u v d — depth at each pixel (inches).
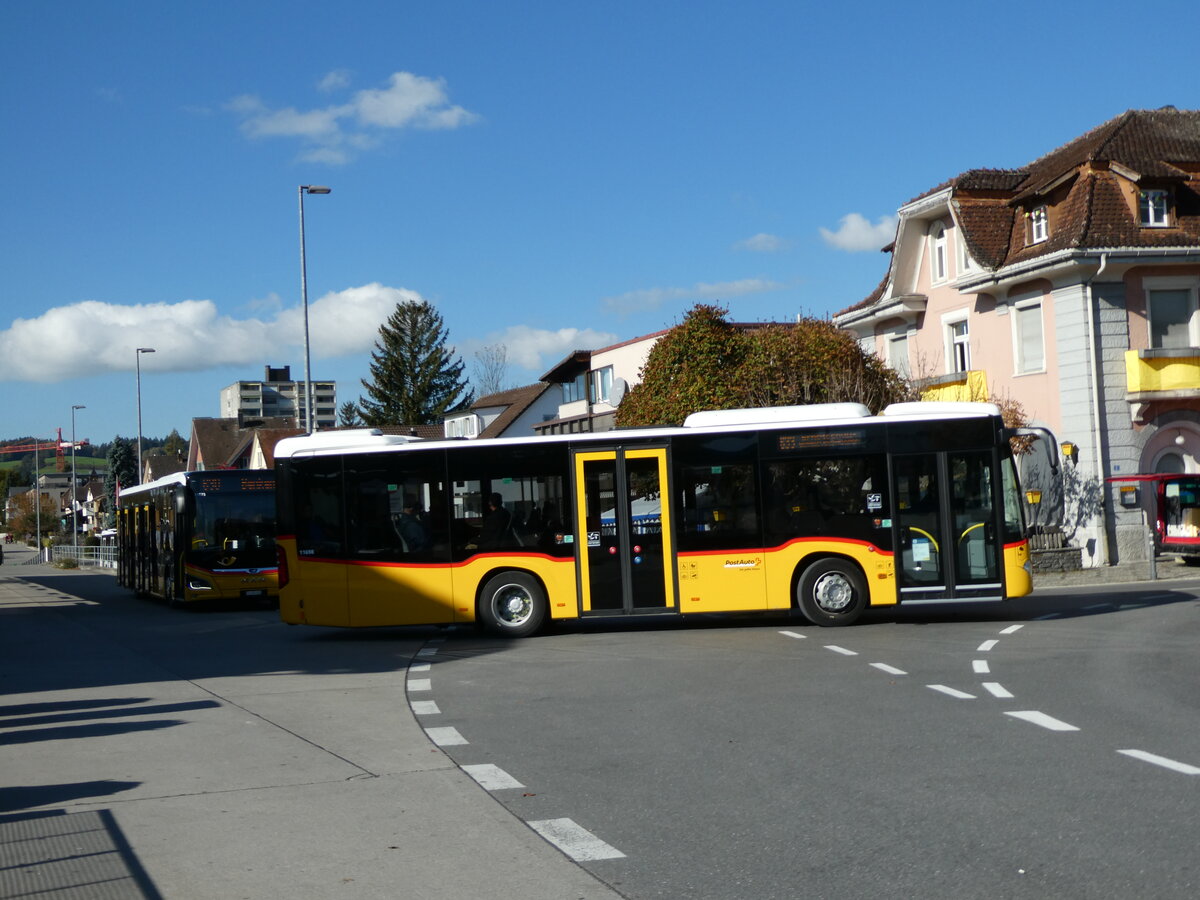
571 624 804.6
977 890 216.8
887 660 556.1
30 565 3563.0
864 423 716.0
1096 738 356.2
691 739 376.5
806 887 222.5
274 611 1128.2
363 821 284.2
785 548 710.5
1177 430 1301.7
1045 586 1114.7
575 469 722.2
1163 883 217.0
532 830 271.1
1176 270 1298.0
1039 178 1414.9
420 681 538.9
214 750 381.7
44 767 361.1
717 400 1238.3
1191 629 661.3
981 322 1429.6
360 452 733.9
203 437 4087.1
